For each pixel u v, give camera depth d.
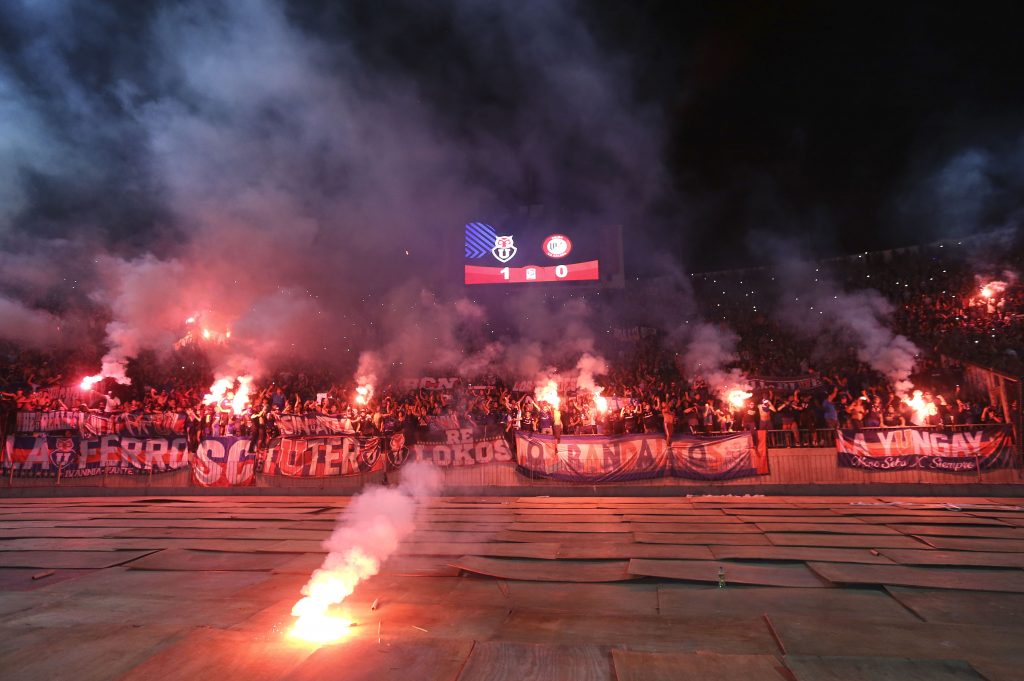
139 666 4.38
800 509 12.65
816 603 6.08
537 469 16.47
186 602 6.26
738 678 4.13
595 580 7.01
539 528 10.45
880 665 4.30
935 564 7.43
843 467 15.48
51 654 4.66
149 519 12.00
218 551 8.84
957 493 14.73
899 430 15.34
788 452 15.77
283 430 17.22
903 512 12.02
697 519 11.30
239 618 5.66
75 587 6.96
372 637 5.05
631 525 10.66
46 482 16.89
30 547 9.18
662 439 16.28
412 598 6.35
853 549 8.41
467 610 5.89
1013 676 4.12
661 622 5.49
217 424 17.33
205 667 4.35
